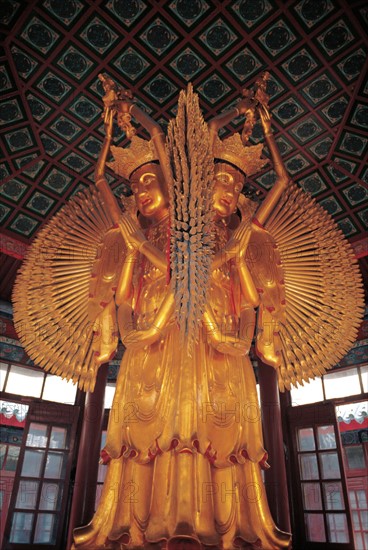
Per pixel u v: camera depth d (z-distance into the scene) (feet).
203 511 14.62
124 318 18.31
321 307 20.72
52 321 20.77
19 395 27.45
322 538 24.49
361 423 29.91
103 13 20.10
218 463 15.64
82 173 26.78
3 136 24.25
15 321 20.63
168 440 15.33
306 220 21.47
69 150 25.63
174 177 17.89
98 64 22.06
